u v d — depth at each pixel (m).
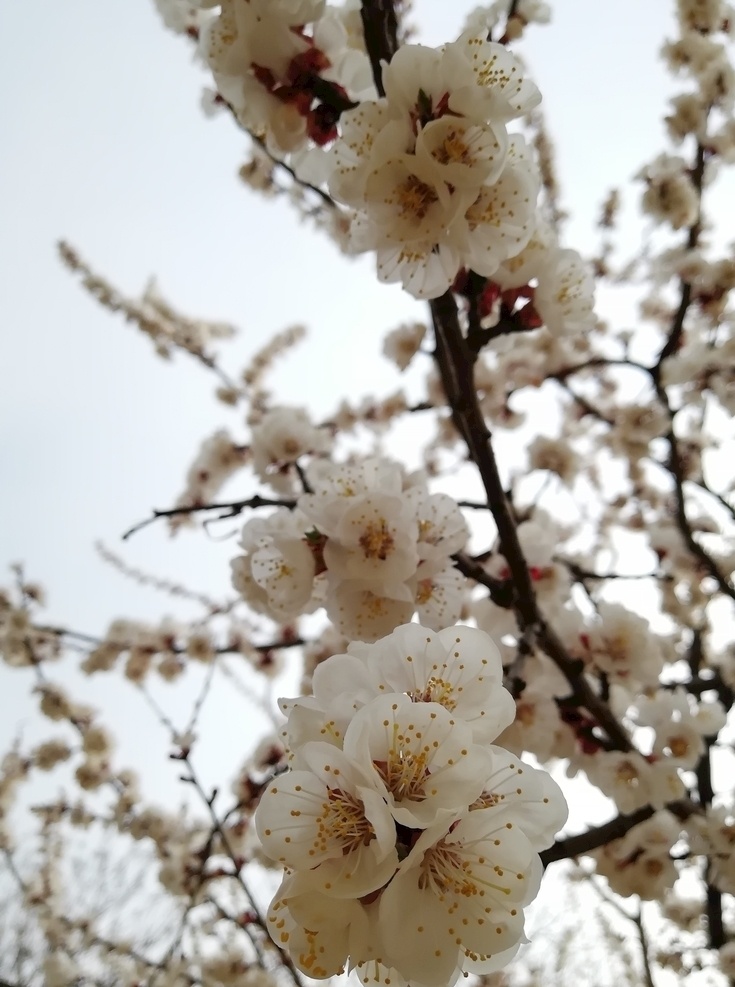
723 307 0.42
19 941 0.71
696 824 0.31
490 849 0.15
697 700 0.46
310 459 0.43
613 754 0.30
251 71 0.24
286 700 0.16
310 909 0.15
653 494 0.58
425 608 0.28
